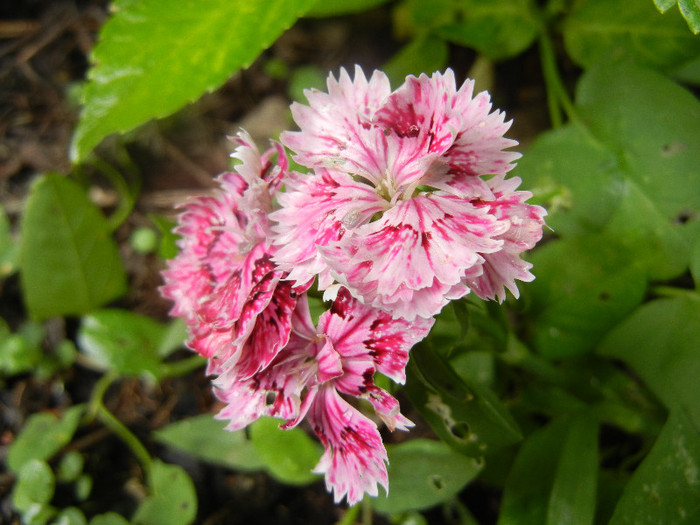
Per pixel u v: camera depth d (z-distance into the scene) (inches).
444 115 2.8
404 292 2.8
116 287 5.5
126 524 4.8
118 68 4.0
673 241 4.3
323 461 3.2
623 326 4.2
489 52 5.5
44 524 5.0
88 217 5.4
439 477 4.0
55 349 5.6
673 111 4.3
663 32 4.8
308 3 4.0
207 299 3.3
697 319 4.0
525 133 5.7
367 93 3.1
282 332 3.0
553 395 4.3
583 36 5.2
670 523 3.5
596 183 4.5
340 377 3.1
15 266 5.7
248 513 5.1
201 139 6.2
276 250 3.1
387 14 6.3
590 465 3.7
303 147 3.1
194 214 3.5
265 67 6.3
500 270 2.9
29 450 5.1
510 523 3.9
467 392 3.4
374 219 3.1
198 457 5.3
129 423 5.4
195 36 4.0
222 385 3.0
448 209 2.9
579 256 4.3
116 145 6.1
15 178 6.2
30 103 6.4
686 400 3.9
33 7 6.6
